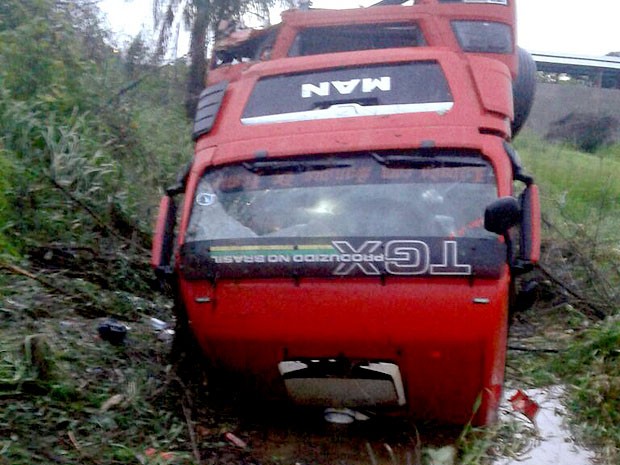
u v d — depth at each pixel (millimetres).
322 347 5012
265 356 5191
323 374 5191
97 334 6469
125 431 5117
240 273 5059
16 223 7641
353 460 5391
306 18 6902
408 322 4812
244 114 5742
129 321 7199
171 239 5699
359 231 5047
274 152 5418
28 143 8531
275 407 5883
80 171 8445
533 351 7613
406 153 5312
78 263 7762
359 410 5559
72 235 8031
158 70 14180
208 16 14000
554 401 6566
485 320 4762
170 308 7996
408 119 5387
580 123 23812
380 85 5609
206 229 5367
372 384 5184
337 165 5348
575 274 9586
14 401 4984
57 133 9016
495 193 5137
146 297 8102
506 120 5484
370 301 4844
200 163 5621
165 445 5113
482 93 5438
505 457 5457
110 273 7930
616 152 22156
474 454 5145
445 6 6648
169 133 12367
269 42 7387
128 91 12562
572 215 12852
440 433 5730
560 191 14742
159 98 14117
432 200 5125
